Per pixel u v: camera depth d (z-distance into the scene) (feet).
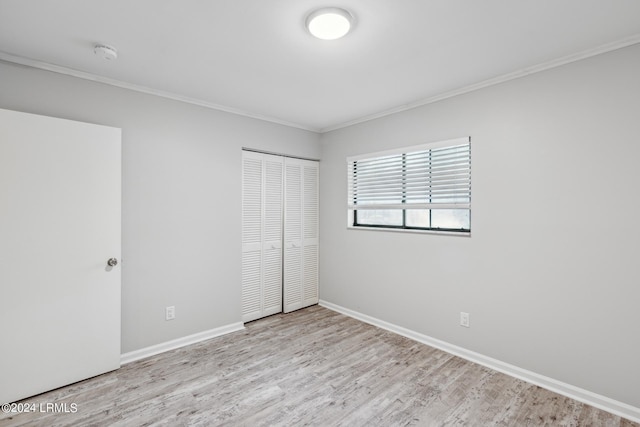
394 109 10.36
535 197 7.37
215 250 10.16
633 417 6.12
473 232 8.48
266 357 8.67
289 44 6.41
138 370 7.91
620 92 6.25
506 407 6.50
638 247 6.10
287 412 6.31
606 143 6.42
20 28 5.84
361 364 8.29
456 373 7.84
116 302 7.86
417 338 9.82
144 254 8.70
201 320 9.84
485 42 6.30
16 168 6.55
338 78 8.08
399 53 6.75
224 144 10.36
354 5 5.14
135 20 5.59
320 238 13.48
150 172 8.79
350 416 6.20
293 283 12.70
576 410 6.42
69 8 5.22
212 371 7.89
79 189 7.32
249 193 11.36
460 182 8.84
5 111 6.44
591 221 6.61
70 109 7.57
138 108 8.58
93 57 6.98
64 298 7.11
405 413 6.30
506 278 7.86
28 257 6.68
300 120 11.89
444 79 8.11
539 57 6.91
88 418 6.08
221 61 7.16
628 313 6.21
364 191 11.60
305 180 13.12
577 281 6.80
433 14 5.37
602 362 6.50
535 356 7.40
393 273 10.53
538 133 7.31
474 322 8.48
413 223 10.29
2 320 6.38
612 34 5.98
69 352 7.18
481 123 8.29
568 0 4.96
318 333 10.40
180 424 5.94
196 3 5.08
